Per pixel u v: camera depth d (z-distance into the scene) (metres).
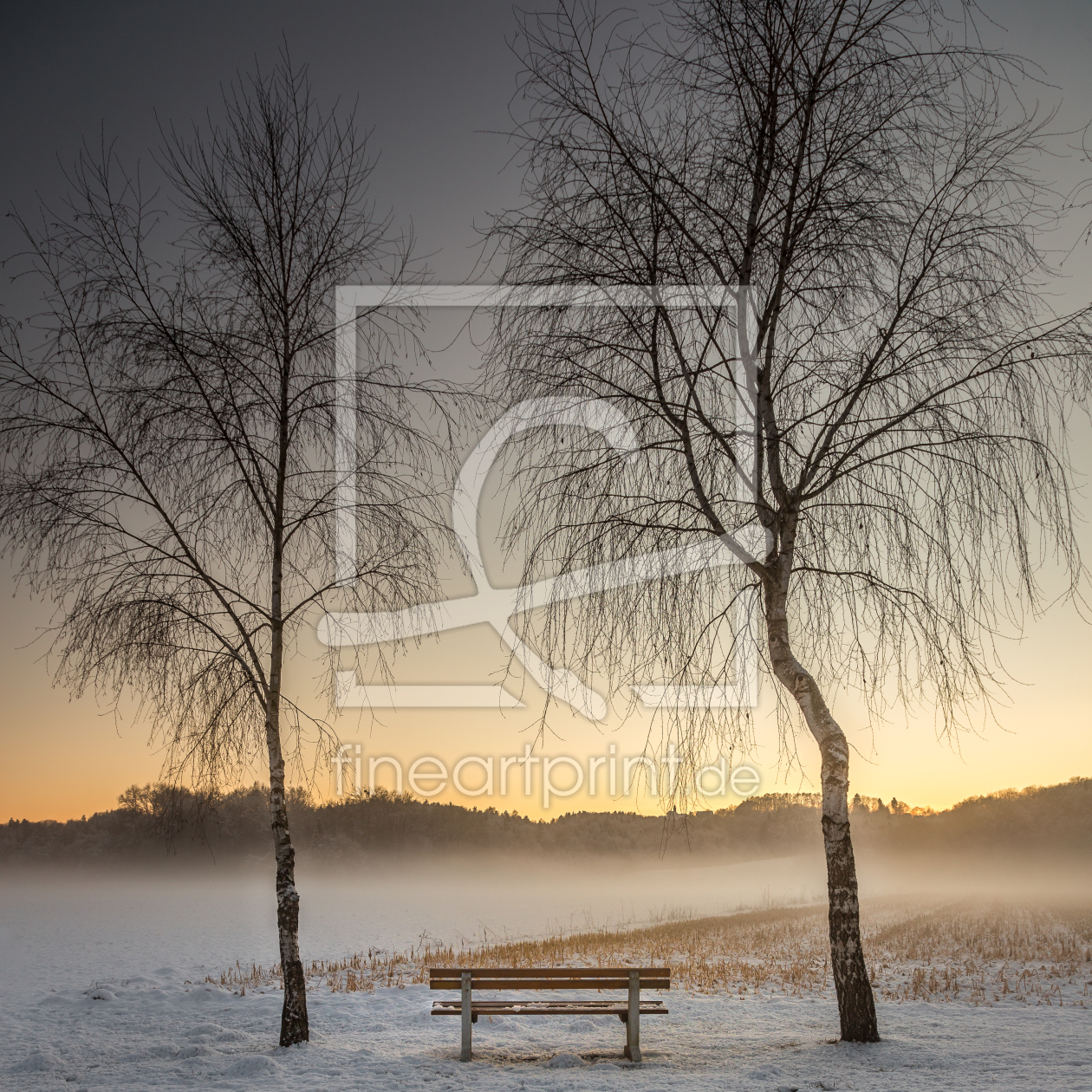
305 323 10.17
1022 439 8.27
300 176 10.32
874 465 8.72
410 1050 8.41
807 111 8.97
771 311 8.93
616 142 9.15
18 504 9.14
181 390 9.81
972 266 8.69
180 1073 7.63
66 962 25.33
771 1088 6.32
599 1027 9.61
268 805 10.38
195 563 9.62
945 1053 7.52
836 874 8.46
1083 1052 7.56
